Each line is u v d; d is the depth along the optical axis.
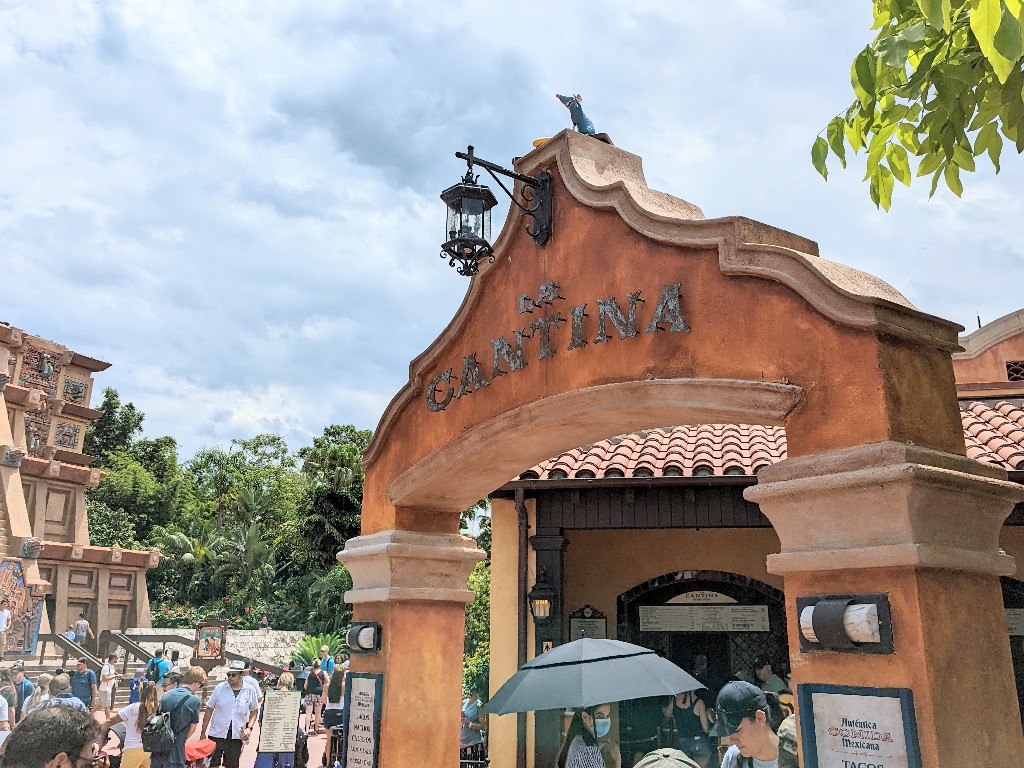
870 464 3.76
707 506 9.73
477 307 6.36
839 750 3.67
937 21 2.82
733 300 4.53
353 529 46.78
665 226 4.88
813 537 3.99
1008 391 11.11
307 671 18.28
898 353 3.96
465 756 10.59
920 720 3.42
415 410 6.86
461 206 6.06
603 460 10.34
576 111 6.13
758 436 10.84
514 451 5.91
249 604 50.31
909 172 4.24
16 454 35.72
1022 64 3.62
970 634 3.69
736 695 4.66
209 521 67.12
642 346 4.90
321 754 14.83
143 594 41.19
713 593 11.07
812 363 4.13
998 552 3.98
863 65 3.53
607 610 11.21
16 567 32.25
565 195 5.68
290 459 84.00
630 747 10.43
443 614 6.78
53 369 44.28
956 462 3.87
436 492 6.62
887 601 3.60
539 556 10.20
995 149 4.02
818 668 3.84
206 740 9.49
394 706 6.33
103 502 62.88
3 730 9.98
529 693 5.30
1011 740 3.68
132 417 72.56
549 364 5.52
